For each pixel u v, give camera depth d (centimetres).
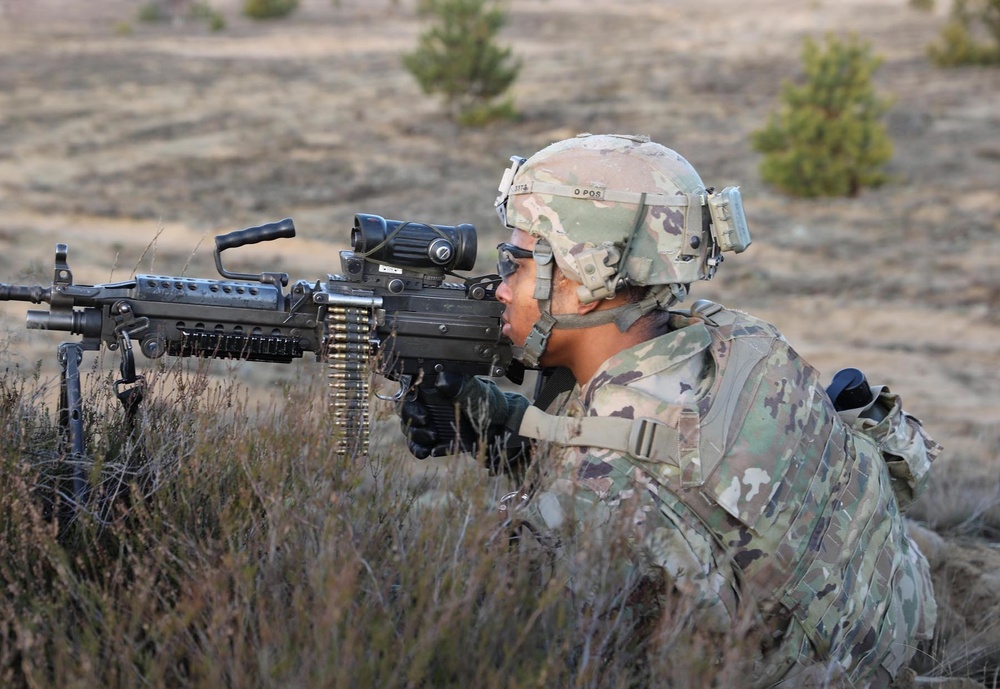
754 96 3762
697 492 253
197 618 221
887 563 280
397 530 253
